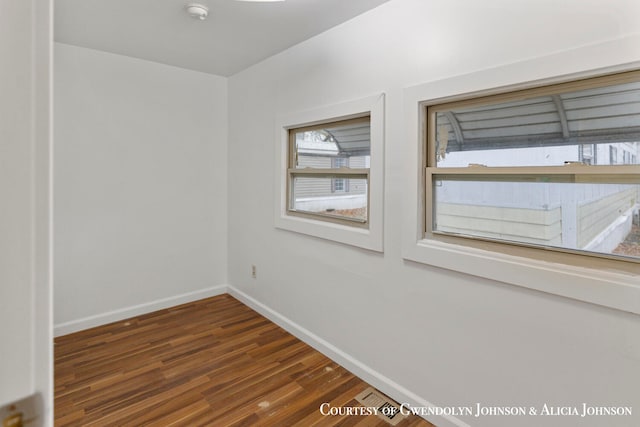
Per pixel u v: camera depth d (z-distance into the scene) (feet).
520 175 5.24
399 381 6.70
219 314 10.79
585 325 4.48
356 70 7.30
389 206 6.72
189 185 11.53
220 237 12.36
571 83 4.63
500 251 5.44
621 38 4.08
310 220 8.89
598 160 4.52
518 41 4.93
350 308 7.71
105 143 9.84
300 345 8.89
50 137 1.04
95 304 9.89
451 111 5.97
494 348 5.34
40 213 1.03
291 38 8.51
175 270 11.41
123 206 10.26
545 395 4.85
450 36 5.69
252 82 10.75
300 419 6.24
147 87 10.46
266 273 10.51
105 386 7.09
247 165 11.20
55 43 8.91
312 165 8.98
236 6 7.02
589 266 4.60
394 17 6.52
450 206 6.09
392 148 6.62
